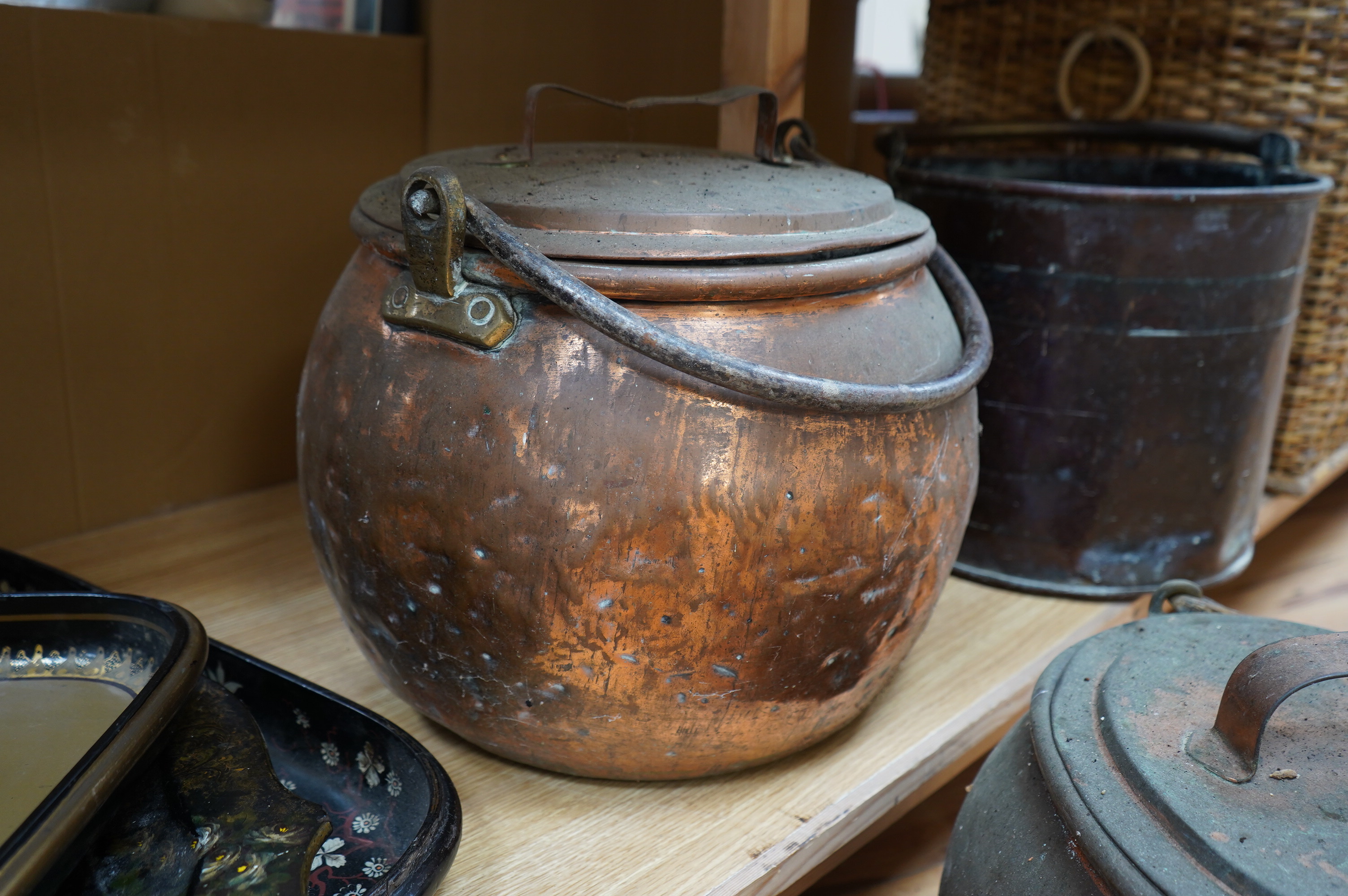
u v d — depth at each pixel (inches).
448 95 44.3
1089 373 35.2
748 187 24.5
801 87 38.7
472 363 21.8
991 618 37.0
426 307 22.0
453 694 24.7
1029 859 21.6
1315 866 17.6
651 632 22.3
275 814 20.1
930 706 31.5
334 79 40.9
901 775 28.3
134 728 18.4
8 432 36.1
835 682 25.0
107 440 38.9
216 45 37.5
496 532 21.7
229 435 42.8
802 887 27.5
